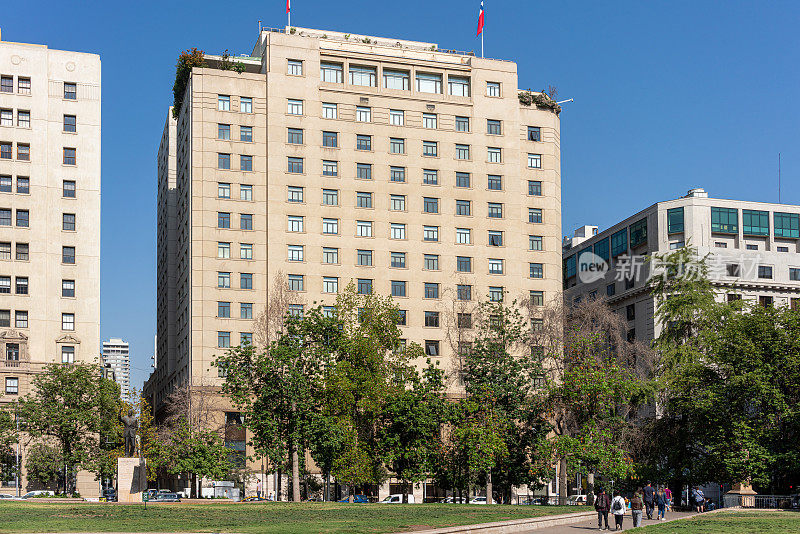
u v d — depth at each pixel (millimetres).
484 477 71688
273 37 109562
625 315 128000
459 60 119312
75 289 104125
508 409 70500
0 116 104375
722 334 75500
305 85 109562
